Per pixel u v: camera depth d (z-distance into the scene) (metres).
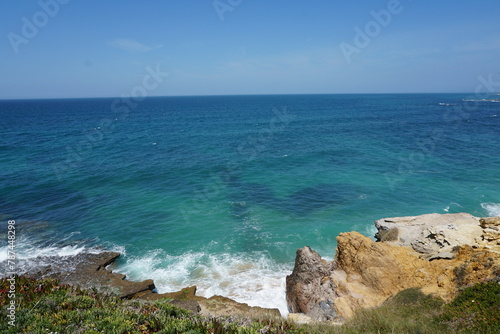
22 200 32.59
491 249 15.06
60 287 12.77
